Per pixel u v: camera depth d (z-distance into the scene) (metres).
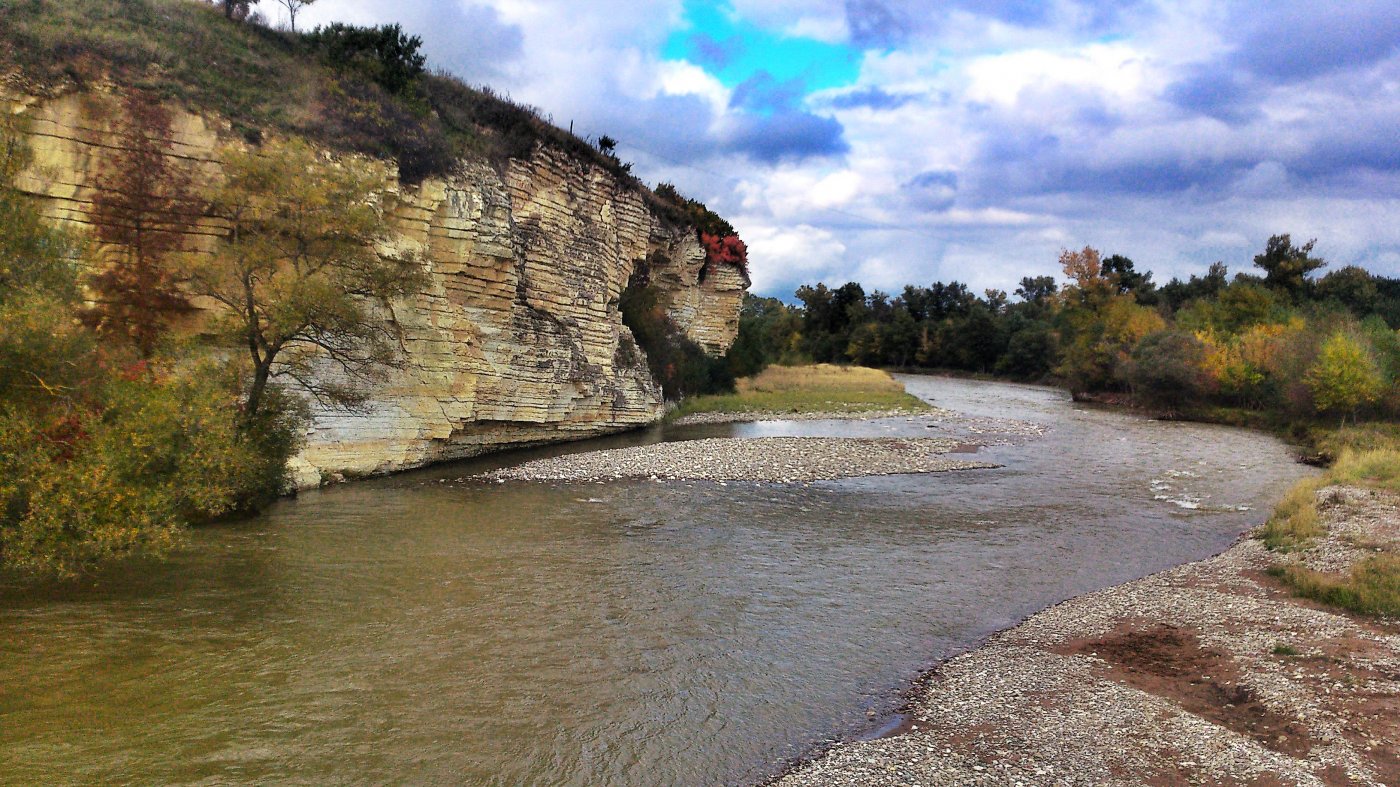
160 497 14.48
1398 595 16.03
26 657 12.14
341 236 22.55
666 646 14.13
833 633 15.14
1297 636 14.59
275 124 25.66
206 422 16.08
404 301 28.75
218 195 21.66
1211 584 18.27
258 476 20.98
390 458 29.23
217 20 29.41
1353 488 25.73
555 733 10.91
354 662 12.73
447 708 11.41
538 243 36.62
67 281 16.20
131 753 9.73
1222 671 13.24
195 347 20.56
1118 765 10.19
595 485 28.78
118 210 22.56
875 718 11.76
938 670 13.53
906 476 32.34
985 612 16.66
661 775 9.99
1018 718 11.62
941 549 21.36
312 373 26.08
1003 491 29.56
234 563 17.38
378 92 30.12
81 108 22.31
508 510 24.14
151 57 24.36
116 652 12.52
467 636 14.09
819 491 28.84
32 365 13.90
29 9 23.34
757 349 82.00
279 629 13.86
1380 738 10.65
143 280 22.41
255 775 9.42
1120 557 21.08
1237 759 10.20
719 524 23.38
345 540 19.80
